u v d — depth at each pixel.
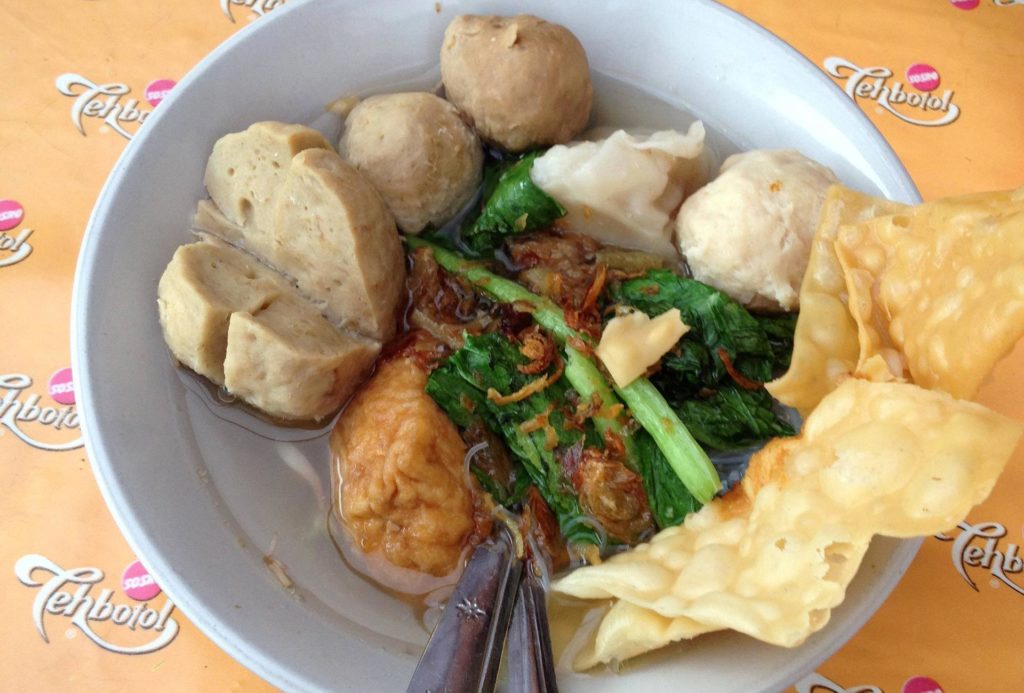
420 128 0.23
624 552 0.20
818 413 0.18
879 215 0.21
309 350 0.21
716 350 0.22
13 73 0.27
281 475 0.21
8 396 0.22
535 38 0.23
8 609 0.20
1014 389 0.23
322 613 0.19
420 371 0.22
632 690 0.18
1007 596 0.21
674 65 0.25
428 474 0.20
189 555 0.19
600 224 0.24
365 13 0.24
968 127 0.27
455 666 0.17
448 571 0.21
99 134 0.26
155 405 0.20
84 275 0.20
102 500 0.21
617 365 0.21
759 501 0.18
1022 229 0.17
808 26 0.28
